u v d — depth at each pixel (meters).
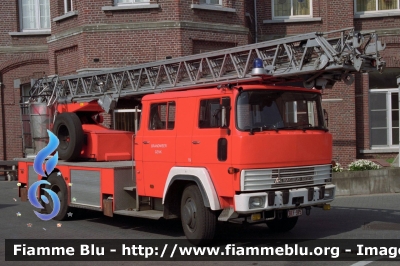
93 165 10.29
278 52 8.60
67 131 11.38
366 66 8.06
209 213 8.14
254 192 7.75
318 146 8.51
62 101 12.62
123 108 12.34
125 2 17.31
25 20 21.44
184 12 17.02
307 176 8.34
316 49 8.20
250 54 8.94
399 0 19.33
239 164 7.65
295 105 8.43
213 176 8.00
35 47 21.14
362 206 12.73
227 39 17.69
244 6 18.16
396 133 19.47
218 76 9.35
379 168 15.57
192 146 8.34
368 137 19.25
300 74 8.38
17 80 21.25
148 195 9.20
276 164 7.96
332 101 18.91
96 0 17.20
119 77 11.44
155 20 17.06
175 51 16.86
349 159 18.86
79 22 17.62
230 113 7.85
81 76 12.24
